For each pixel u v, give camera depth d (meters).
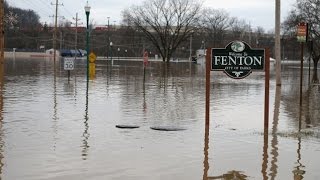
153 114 14.34
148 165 8.09
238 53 11.76
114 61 80.19
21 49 126.75
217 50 11.88
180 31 78.75
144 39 101.75
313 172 7.75
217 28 101.69
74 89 22.55
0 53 27.22
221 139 10.44
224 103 17.77
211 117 13.81
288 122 13.12
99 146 9.55
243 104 17.50
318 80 35.50
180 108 15.95
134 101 17.95
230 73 11.84
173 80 31.78
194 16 78.62
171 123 12.59
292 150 9.34
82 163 8.16
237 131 11.48
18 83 25.84
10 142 9.80
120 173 7.57
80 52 105.06
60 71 40.38
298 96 21.33
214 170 7.83
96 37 124.44
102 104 16.72
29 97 18.50
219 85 27.45
